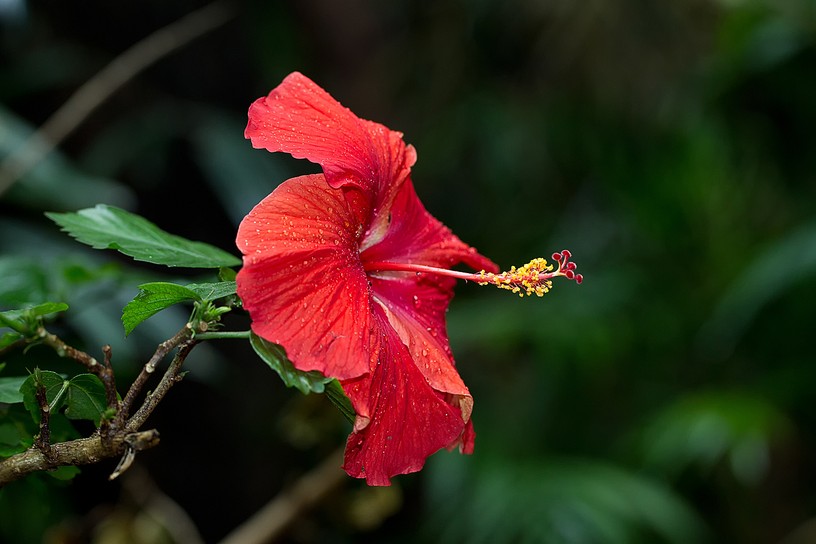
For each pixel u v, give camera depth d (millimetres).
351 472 1403
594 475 3502
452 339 3951
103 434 1144
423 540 4027
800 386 3943
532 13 4324
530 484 3400
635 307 4285
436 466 3537
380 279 1697
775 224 4398
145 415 1176
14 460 1198
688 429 3631
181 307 3014
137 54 3141
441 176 4828
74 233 1522
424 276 1748
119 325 2656
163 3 4414
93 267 2260
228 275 1472
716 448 3611
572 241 4598
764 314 4078
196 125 4246
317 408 2869
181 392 4395
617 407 4301
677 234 4434
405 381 1514
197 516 4559
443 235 1820
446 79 4680
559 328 3941
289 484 2939
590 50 4328
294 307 1272
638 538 3641
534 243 4652
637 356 4316
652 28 4258
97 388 1318
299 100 1483
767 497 4617
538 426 4059
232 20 4559
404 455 1477
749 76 3932
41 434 1179
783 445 4473
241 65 4699
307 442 2924
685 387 4344
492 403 4141
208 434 4508
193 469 4508
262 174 4078
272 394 4617
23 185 3023
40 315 1168
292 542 3588
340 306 1329
